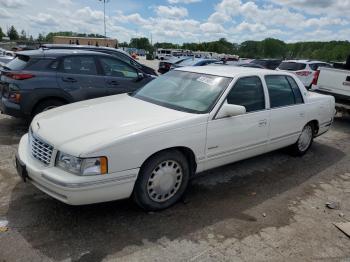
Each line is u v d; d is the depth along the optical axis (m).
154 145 3.40
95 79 6.68
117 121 3.59
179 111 3.96
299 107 5.35
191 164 3.95
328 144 6.87
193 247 3.11
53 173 3.10
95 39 45.09
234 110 4.00
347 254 3.18
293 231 3.50
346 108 8.26
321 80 8.80
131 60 9.91
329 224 3.69
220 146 4.10
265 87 4.77
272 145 4.97
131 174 3.29
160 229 3.36
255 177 4.84
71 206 3.67
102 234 3.21
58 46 9.67
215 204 3.94
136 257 2.92
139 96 4.65
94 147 3.07
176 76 4.84
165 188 3.67
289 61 15.38
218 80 4.39
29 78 5.97
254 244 3.22
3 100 6.09
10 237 3.09
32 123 3.86
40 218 3.42
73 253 2.93
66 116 3.80
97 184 3.08
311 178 4.96
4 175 4.34
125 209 3.68
